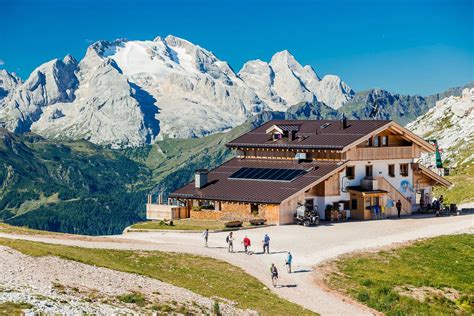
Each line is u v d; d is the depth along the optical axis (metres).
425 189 105.38
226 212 91.75
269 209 86.94
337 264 63.69
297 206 88.12
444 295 56.44
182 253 63.78
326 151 95.12
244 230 82.31
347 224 87.12
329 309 50.19
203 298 46.78
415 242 73.62
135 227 86.56
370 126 98.38
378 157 97.25
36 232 73.88
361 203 92.81
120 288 45.16
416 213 99.94
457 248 71.12
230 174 99.81
